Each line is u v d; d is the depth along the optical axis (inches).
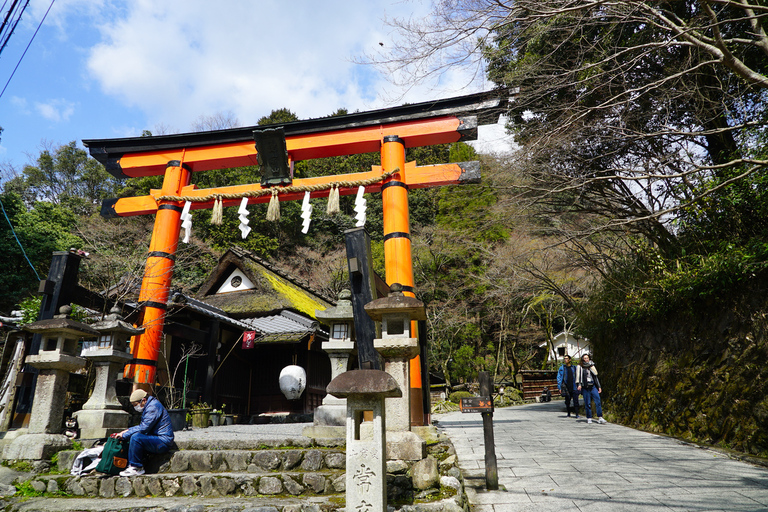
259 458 190.9
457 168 336.5
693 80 291.4
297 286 668.7
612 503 158.2
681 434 281.6
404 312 178.9
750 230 269.4
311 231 1125.1
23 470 199.5
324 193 354.3
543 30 252.7
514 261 523.5
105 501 174.1
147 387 308.0
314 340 484.4
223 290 597.9
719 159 311.6
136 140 378.6
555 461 223.3
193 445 204.7
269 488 175.6
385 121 346.3
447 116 341.4
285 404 476.7
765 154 251.3
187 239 348.2
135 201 373.4
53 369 220.2
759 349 231.8
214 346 421.1
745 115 276.4
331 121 353.4
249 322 524.7
